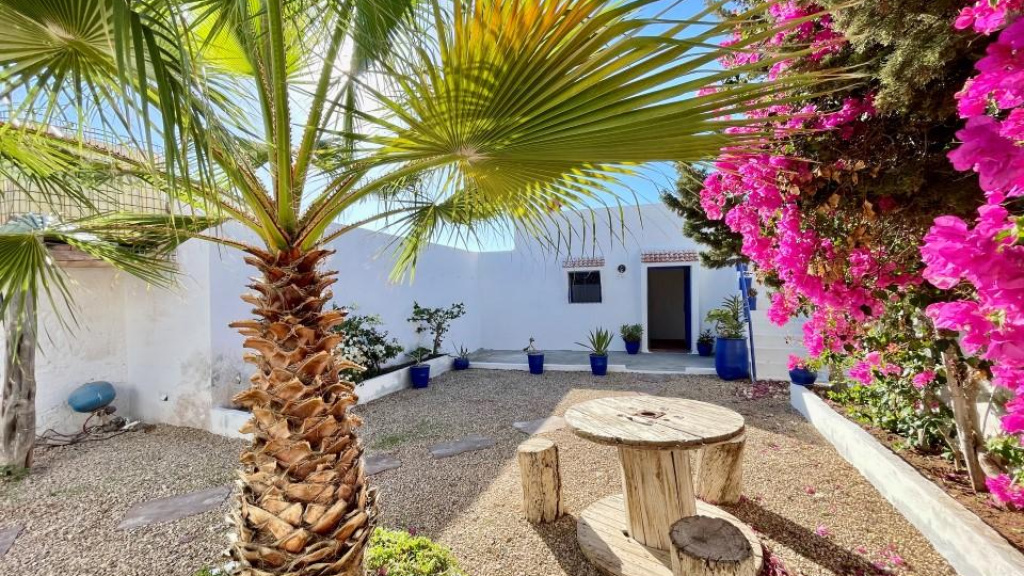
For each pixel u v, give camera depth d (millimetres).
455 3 1092
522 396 6961
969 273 1221
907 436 3562
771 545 2760
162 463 4469
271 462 1628
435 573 2250
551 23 1086
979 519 2418
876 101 1877
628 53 1126
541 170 1786
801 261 2322
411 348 9188
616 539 2789
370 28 1309
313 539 1637
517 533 3033
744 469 3859
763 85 1253
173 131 1066
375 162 1558
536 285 11797
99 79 1382
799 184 2256
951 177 2004
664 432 2650
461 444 4863
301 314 1714
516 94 1263
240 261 5801
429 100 1301
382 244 8320
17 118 1438
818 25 2170
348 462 1739
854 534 2846
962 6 1582
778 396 6270
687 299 10867
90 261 4961
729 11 2133
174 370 5590
